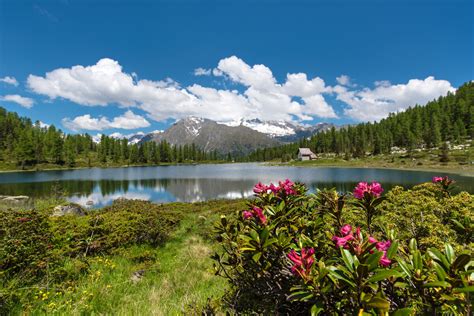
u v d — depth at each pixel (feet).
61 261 19.35
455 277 4.57
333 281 4.90
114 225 28.71
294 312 7.63
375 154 358.02
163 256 27.09
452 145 301.63
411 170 209.05
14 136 414.82
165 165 485.97
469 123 343.46
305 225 8.47
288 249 7.43
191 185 160.45
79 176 231.30
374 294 4.83
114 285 17.87
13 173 270.26
